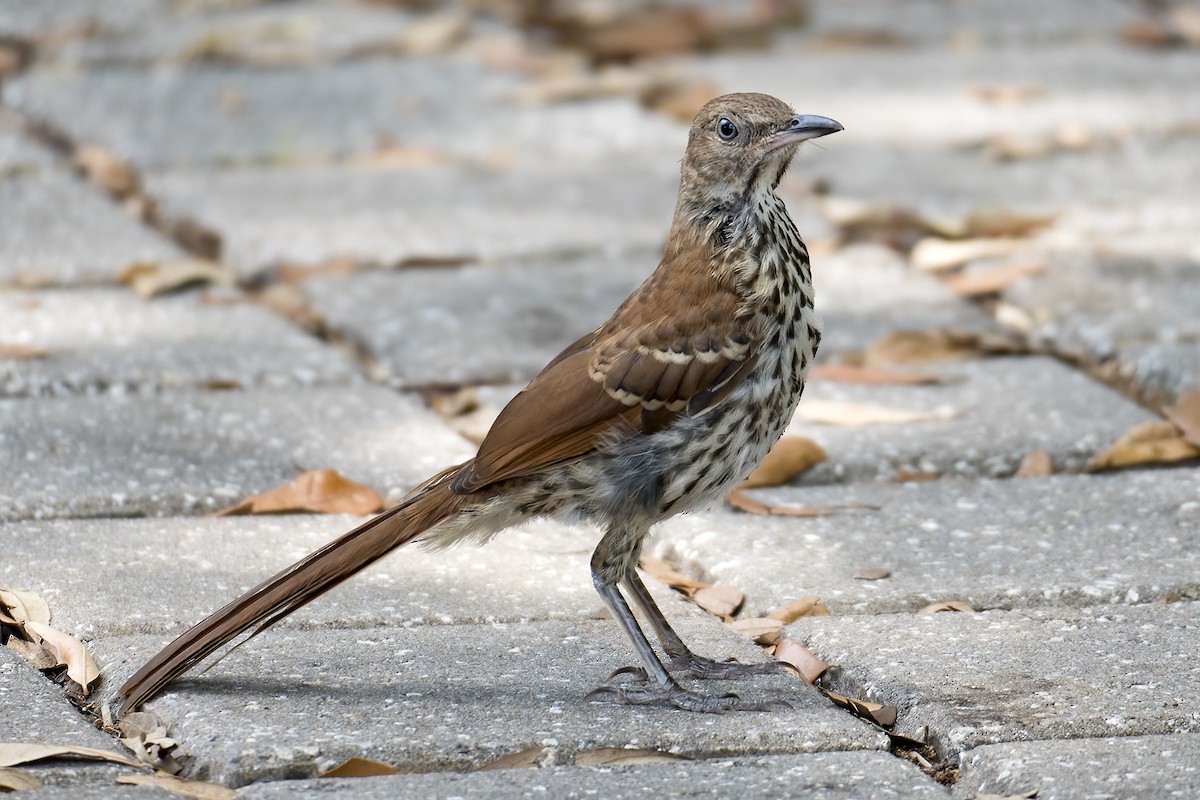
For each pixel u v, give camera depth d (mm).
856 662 8039
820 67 19844
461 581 8992
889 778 6941
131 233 14656
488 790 6793
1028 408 11398
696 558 9398
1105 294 13305
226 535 9469
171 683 7688
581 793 6773
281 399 11492
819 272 14094
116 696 7621
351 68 19672
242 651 8070
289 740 7125
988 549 9422
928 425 11141
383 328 12750
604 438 7926
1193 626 8461
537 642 8289
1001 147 16828
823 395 11680
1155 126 17625
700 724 7383
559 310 13172
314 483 9938
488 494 7887
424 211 15336
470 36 20875
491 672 7926
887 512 9930
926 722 7469
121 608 8469
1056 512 9930
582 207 15508
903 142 17188
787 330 8211
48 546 9203
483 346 12453
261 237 14516
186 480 10125
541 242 14578
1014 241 14602
